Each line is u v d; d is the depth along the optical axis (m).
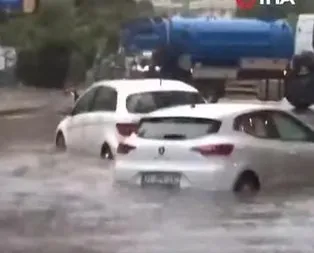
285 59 56.94
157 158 22.95
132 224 20.48
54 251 17.84
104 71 75.31
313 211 21.89
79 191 24.94
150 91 30.25
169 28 56.34
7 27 93.62
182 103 30.44
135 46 57.75
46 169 29.23
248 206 22.36
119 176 23.59
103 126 30.31
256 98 57.47
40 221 21.00
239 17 57.78
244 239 18.91
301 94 56.75
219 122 22.83
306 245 18.34
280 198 23.39
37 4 82.25
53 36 91.56
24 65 90.81
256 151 22.98
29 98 72.31
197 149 22.47
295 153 23.95
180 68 56.59
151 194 22.94
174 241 18.70
